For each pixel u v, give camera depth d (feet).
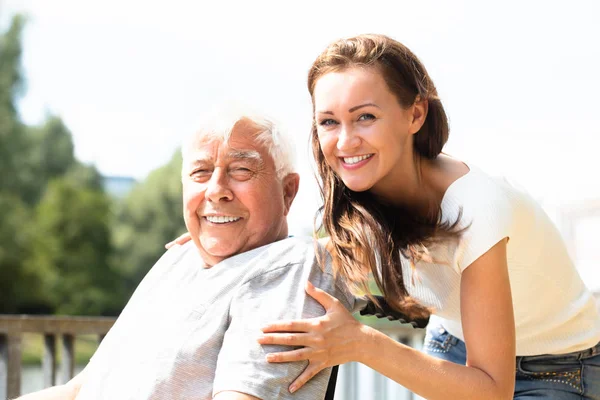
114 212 102.27
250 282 6.01
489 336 5.82
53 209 96.02
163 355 5.98
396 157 6.14
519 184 6.63
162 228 102.47
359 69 6.00
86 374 6.90
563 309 6.85
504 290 5.92
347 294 6.21
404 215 6.48
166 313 6.28
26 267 93.30
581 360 6.94
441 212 6.22
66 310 95.30
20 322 10.19
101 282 98.02
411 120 6.26
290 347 5.65
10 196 93.35
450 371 5.67
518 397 7.02
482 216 5.92
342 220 6.38
